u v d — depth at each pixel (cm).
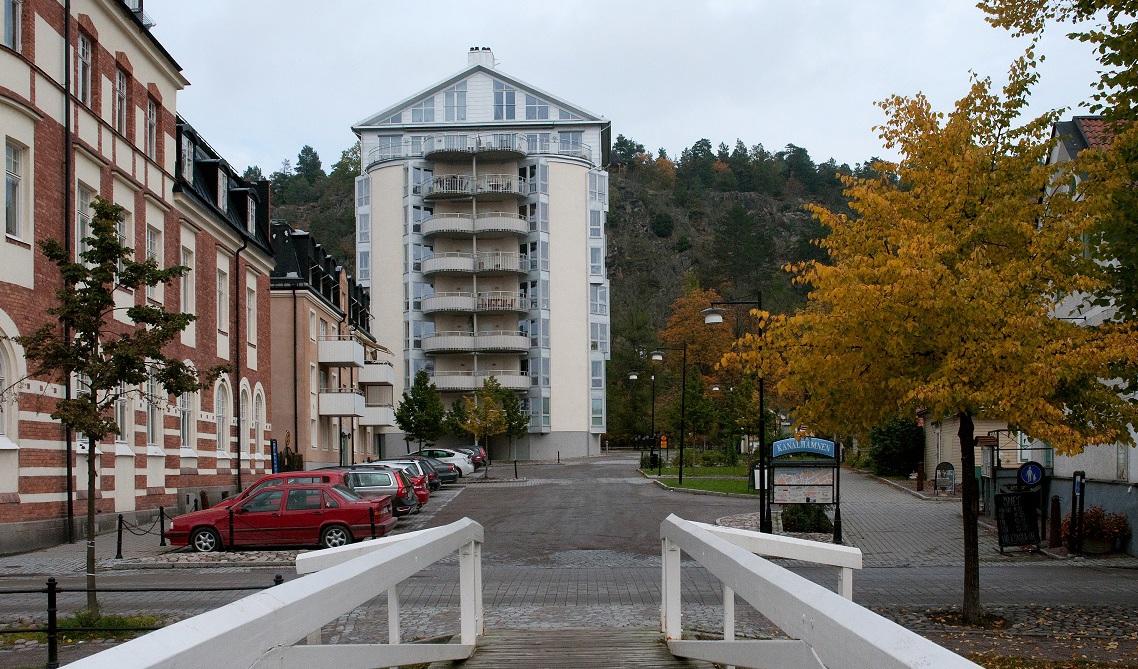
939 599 1449
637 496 3759
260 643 331
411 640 928
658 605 1373
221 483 3494
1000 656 1011
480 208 8069
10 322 2144
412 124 8312
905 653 250
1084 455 2264
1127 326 1205
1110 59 1207
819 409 1345
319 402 5000
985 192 1277
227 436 3597
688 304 10750
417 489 3306
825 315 1294
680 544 768
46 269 2288
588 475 5497
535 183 7981
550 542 2356
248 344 3906
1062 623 1227
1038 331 1198
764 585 425
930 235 1216
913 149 1348
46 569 1917
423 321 7975
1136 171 1200
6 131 2148
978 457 3569
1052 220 1262
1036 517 2066
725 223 13662
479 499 3688
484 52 8469
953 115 1332
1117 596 1480
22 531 2156
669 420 7069
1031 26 1287
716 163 19250
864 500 3428
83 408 1384
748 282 13338
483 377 7762
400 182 8044
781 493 2314
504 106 8362
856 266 1302
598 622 1209
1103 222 1205
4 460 2123
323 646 430
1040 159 1334
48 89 2314
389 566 546
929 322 1197
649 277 14662
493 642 906
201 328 3328
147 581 1739
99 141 2586
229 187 3853
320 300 4959
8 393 2141
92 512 1302
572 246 8100
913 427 4603
